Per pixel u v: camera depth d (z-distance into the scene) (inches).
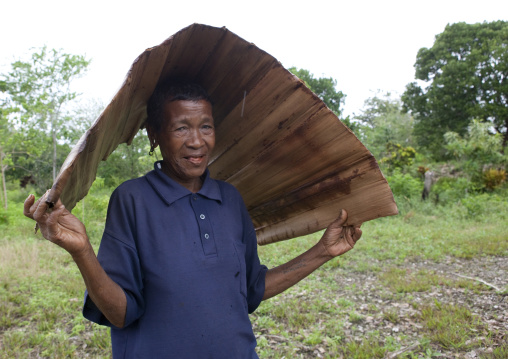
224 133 59.0
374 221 406.0
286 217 64.5
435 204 499.8
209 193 50.3
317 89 1124.5
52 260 260.5
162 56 43.2
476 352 139.4
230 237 49.9
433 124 1066.1
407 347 144.4
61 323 169.9
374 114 1763.0
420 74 1143.6
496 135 639.8
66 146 804.0
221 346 45.3
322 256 58.1
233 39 46.5
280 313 175.2
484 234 314.7
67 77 557.0
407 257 265.3
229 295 47.3
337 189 56.5
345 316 173.8
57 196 32.4
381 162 727.7
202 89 50.3
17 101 538.6
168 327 44.4
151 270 45.4
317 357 141.4
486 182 586.2
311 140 53.1
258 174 60.8
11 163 488.1
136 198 47.5
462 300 186.7
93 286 39.9
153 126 51.4
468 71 1003.3
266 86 50.6
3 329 164.7
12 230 361.4
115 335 47.3
